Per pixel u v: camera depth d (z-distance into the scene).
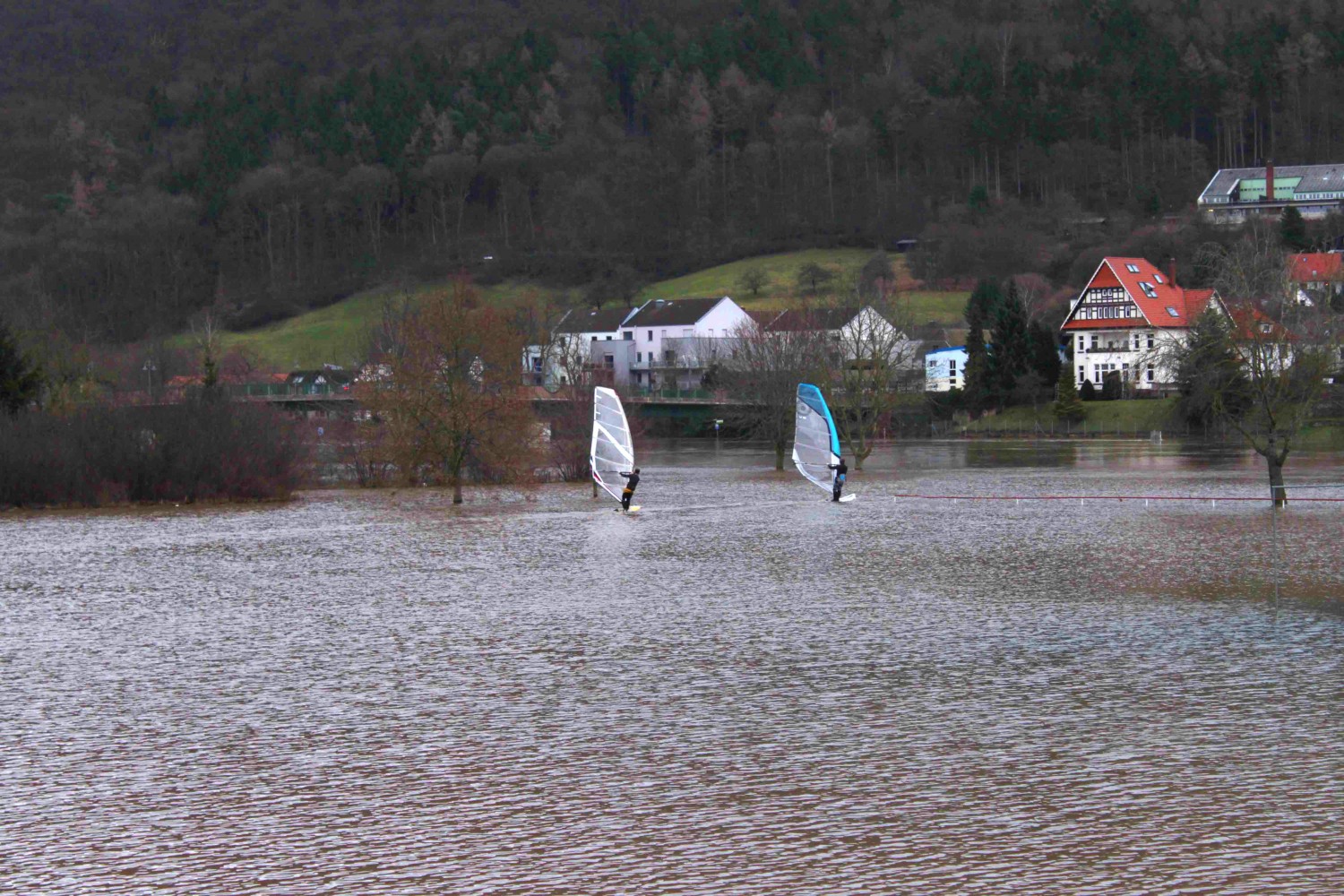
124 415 98.00
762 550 59.97
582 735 27.89
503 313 97.12
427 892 20.05
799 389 88.12
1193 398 85.50
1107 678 32.22
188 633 40.19
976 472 112.81
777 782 24.66
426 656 36.09
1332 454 127.50
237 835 22.42
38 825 23.02
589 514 80.50
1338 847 21.09
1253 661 33.91
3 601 47.59
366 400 93.00
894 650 36.03
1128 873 20.27
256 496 95.50
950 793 23.89
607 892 19.92
